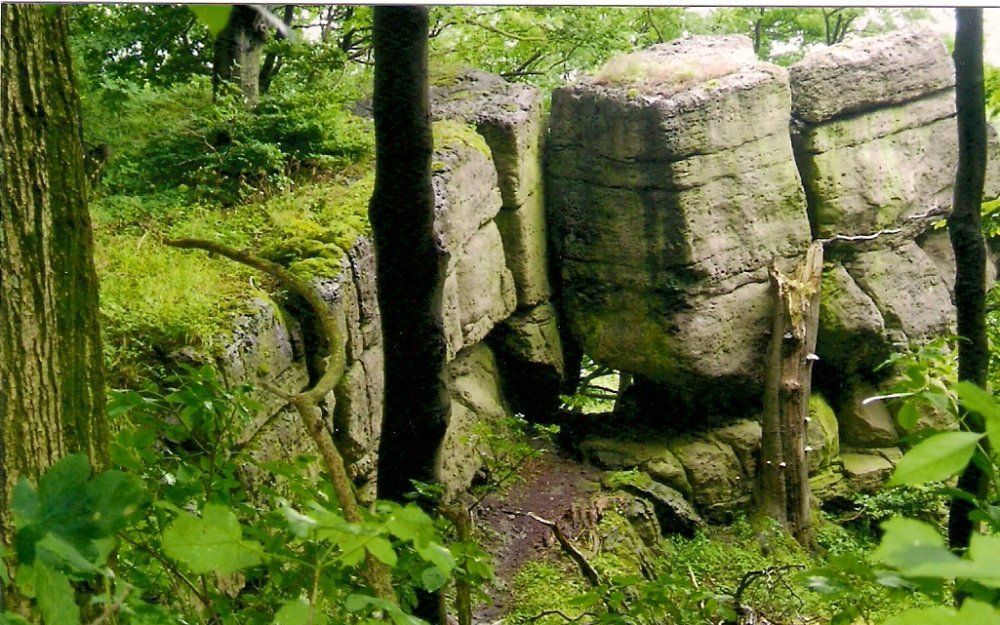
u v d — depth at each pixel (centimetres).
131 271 876
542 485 1407
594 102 1500
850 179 1591
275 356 882
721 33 1833
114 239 948
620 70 1527
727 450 1538
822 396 1678
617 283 1527
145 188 1116
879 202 1602
